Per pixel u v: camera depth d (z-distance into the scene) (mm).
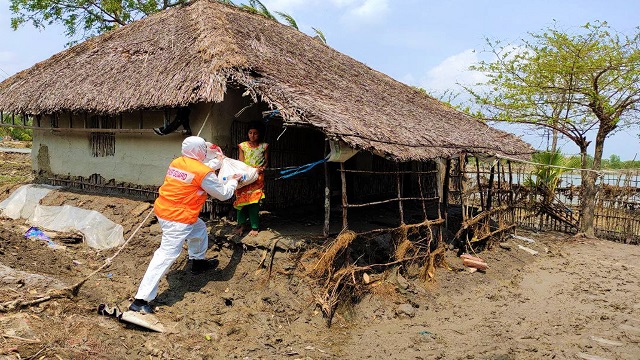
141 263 6660
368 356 5129
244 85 6172
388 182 11719
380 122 7277
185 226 5402
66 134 9719
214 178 5500
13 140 28328
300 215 8344
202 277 6172
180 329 5066
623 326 6477
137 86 7121
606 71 11898
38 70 9883
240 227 6699
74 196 8766
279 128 8281
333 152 5938
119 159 8703
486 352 5406
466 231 9281
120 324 5031
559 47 12125
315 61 9305
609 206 12805
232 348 4910
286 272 6152
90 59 8945
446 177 8508
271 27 10117
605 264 9953
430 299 6969
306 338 5406
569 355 5504
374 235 6859
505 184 13047
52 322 4652
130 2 18312
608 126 12367
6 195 9898
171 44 7906
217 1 9688
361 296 6391
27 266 6133
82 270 6430
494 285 8117
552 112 13031
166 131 7246
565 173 15000
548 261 10062
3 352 3895
